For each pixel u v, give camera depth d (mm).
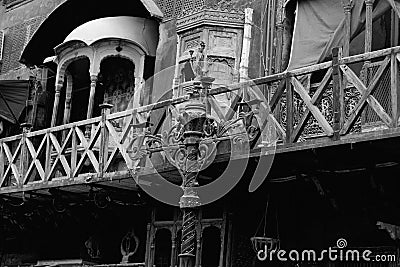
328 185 10312
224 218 11547
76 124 12625
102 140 12102
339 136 9086
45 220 14539
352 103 9586
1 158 14211
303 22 11359
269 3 12445
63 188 12852
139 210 13398
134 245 13609
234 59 12594
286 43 11938
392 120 8672
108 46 13969
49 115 15773
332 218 11422
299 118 10008
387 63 8828
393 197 10164
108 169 11883
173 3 14062
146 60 14258
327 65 9422
